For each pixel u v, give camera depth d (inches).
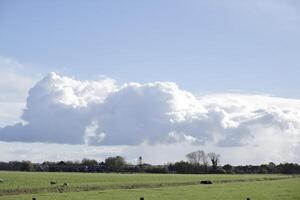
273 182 4520.2
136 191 2842.0
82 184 3481.8
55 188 2942.9
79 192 2738.7
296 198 2402.8
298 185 3818.9
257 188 3329.2
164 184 3905.0
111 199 2176.4
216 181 4731.8
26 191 2738.7
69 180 4195.4
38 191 2790.4
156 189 3107.8
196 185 3826.3
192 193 2704.2
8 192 2635.3
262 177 6220.5
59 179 4323.3
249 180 5206.7
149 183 3868.1
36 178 4377.5
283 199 2333.9
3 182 3528.5
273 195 2608.3
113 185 3481.8
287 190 3090.6
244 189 3189.0
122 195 2459.4
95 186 3275.1
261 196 2529.5
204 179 5128.0
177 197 2378.2
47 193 2635.3
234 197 2433.6
